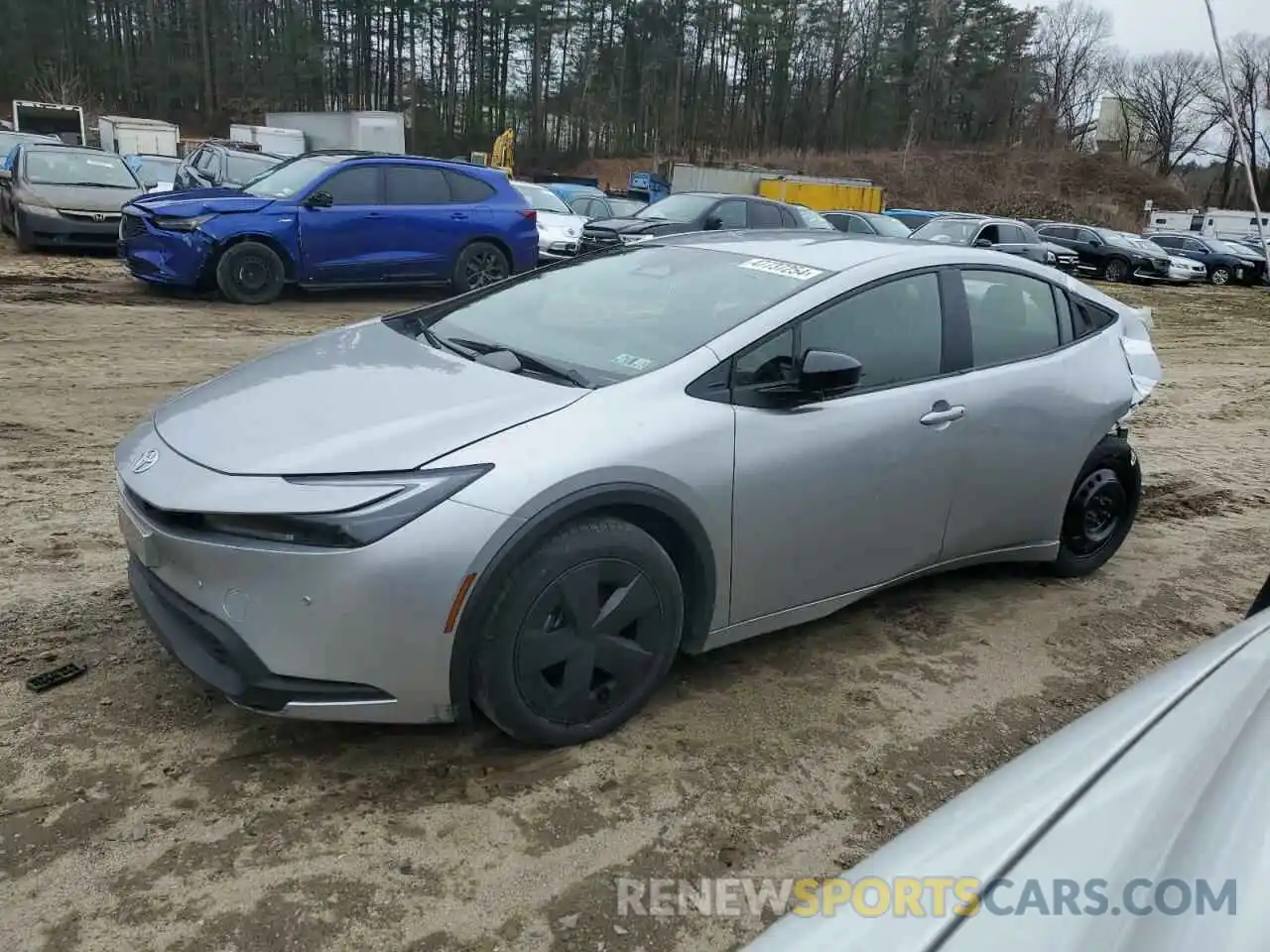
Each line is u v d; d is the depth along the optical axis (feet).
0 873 7.74
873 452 11.37
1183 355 43.24
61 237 42.50
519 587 8.82
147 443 9.77
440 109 241.35
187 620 8.86
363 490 8.39
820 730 10.64
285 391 10.20
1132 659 12.99
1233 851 3.93
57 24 221.66
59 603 12.05
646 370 10.28
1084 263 92.02
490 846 8.44
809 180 112.16
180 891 7.69
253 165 52.16
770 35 249.75
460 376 10.36
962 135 266.77
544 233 51.16
